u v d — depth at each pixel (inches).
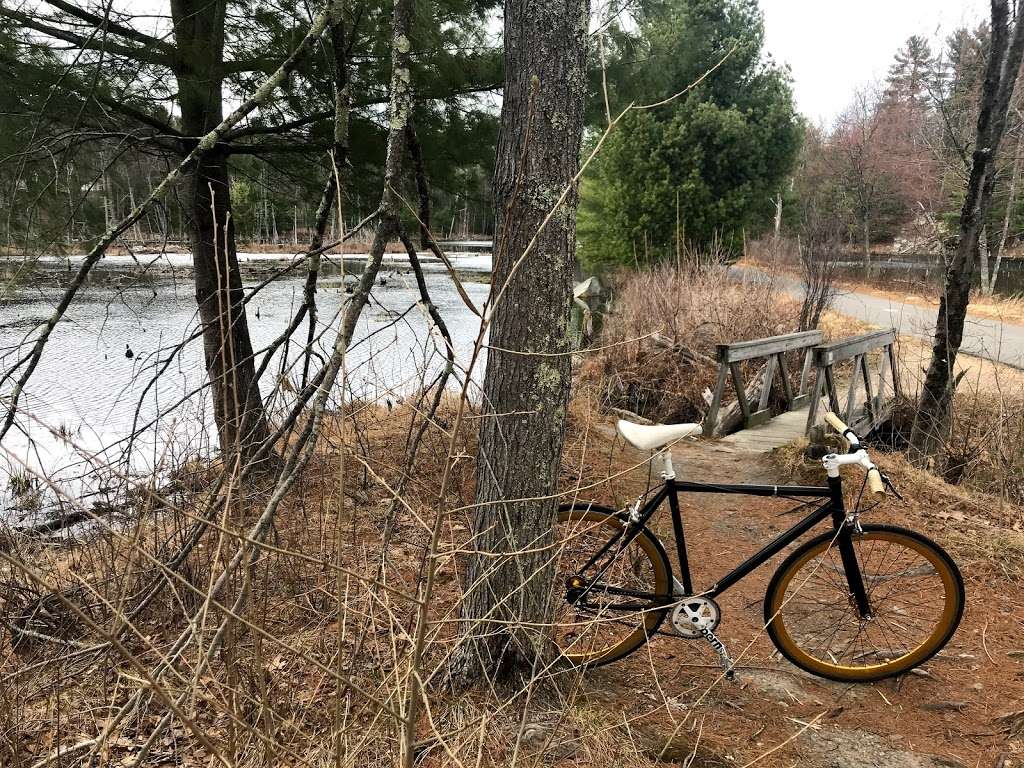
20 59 134.9
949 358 261.7
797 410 313.0
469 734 78.2
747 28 668.7
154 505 111.4
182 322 479.2
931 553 106.4
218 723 93.8
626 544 109.3
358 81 167.0
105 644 77.1
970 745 96.0
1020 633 123.6
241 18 161.5
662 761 90.3
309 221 214.5
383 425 196.2
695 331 385.4
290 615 110.2
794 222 775.1
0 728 86.9
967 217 254.1
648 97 199.5
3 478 127.3
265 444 76.5
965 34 583.5
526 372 94.7
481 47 181.6
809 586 136.3
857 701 105.8
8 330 297.3
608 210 718.5
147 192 148.2
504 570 96.7
